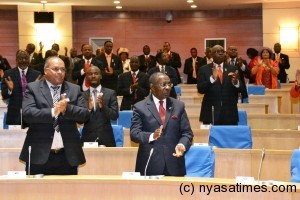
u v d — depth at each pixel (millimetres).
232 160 6301
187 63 14930
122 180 4348
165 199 4273
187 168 5355
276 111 11156
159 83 5188
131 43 18984
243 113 8234
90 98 6598
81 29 18875
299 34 17516
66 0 16625
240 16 18672
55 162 4758
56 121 4730
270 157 6207
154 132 4961
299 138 7586
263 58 12312
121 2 17047
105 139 6734
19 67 8336
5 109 10633
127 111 8625
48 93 4777
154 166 5105
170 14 18578
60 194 4383
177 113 5238
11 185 4383
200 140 7668
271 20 17641
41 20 17016
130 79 9406
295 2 17500
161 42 18969
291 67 17594
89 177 4457
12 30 18453
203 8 18531
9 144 7496
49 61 4738
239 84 7664
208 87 7648
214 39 18781
